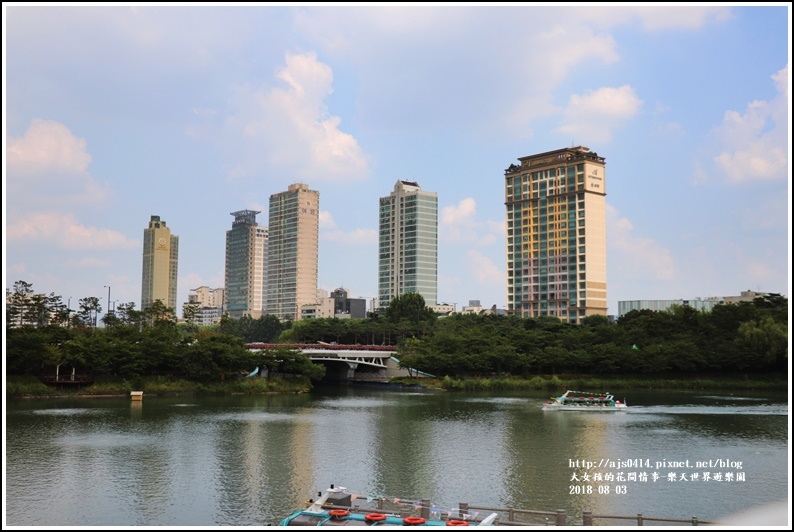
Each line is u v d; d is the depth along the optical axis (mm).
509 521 62562
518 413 153000
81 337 180250
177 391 185625
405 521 57375
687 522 66750
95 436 115750
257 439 115750
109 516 72125
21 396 165000
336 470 93500
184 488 83500
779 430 126250
